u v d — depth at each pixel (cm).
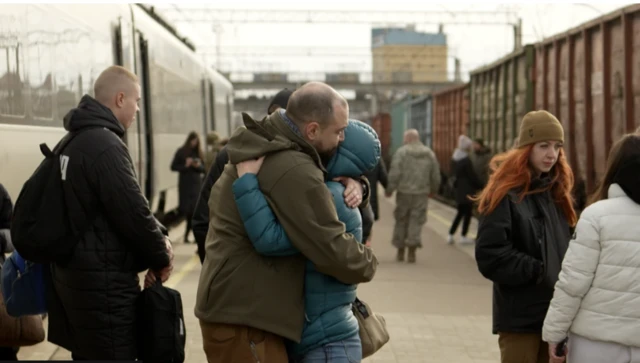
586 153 1214
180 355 481
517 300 507
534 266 496
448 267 1388
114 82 487
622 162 422
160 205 1864
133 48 1444
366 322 432
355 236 412
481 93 2198
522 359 512
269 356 398
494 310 524
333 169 412
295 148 398
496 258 500
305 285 405
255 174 397
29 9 873
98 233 464
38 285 491
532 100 1611
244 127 403
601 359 425
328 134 402
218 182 416
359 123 419
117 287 467
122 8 1379
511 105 1800
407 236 1427
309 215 388
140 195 467
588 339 429
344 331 410
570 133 1308
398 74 9344
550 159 507
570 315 431
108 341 464
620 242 417
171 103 1877
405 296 1111
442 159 2903
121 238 470
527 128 508
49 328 489
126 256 471
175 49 1944
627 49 1041
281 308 395
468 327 930
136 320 475
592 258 423
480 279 1260
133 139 1406
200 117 2444
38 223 460
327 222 390
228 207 405
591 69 1211
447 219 2262
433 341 862
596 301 423
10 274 492
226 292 397
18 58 834
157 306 472
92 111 473
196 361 753
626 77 1044
